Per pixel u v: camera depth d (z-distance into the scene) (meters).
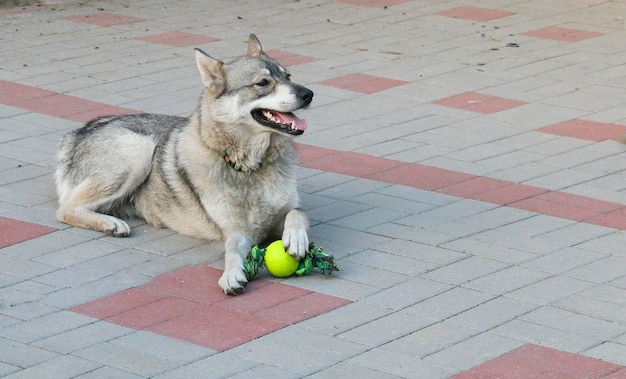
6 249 8.96
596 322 7.55
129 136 9.41
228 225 8.85
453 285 8.19
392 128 12.27
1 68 14.55
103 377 6.81
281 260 8.24
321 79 14.16
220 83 8.66
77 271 8.54
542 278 8.31
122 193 9.45
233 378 6.78
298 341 7.29
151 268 8.60
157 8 18.33
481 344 7.23
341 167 10.99
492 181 10.56
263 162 8.75
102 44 15.90
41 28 16.86
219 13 17.95
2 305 7.90
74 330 7.49
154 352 7.14
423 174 10.78
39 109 12.87
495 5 18.39
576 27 16.89
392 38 16.33
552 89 13.71
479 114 12.76
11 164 11.05
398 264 8.59
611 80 14.08
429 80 14.14
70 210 9.45
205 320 7.62
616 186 10.41
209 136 8.75
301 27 17.00
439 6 18.39
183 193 9.10
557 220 9.53
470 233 9.24
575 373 6.82
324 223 9.51
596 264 8.57
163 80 14.09
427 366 6.92
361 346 7.21
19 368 6.94
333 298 7.98
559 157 11.26
